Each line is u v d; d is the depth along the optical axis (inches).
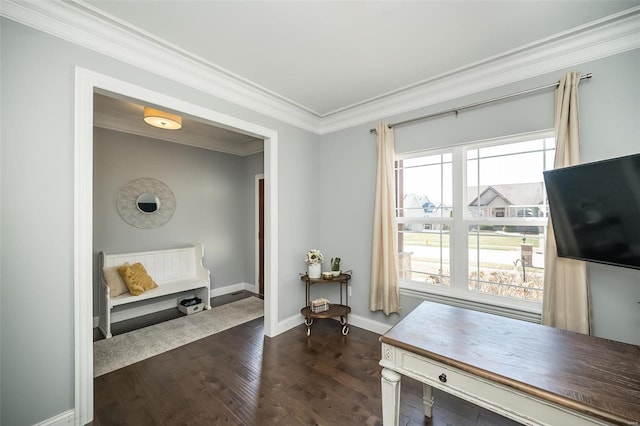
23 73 58.1
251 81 96.0
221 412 68.3
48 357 60.6
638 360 42.8
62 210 62.6
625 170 52.4
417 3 59.6
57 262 61.9
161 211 151.6
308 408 69.5
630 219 53.1
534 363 42.1
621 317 68.3
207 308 148.5
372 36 71.6
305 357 95.8
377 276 112.0
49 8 59.5
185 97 86.5
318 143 138.4
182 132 156.6
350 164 127.3
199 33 70.5
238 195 191.2
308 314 112.3
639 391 35.3
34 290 59.2
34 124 59.4
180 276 155.6
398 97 107.8
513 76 84.6
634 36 66.3
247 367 89.3
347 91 103.9
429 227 106.6
